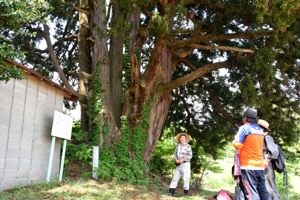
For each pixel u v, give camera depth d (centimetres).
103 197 784
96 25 1263
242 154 502
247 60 1209
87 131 1255
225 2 1211
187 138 988
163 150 1562
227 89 1536
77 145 1188
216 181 1670
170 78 1319
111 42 1330
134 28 1292
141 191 945
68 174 1001
